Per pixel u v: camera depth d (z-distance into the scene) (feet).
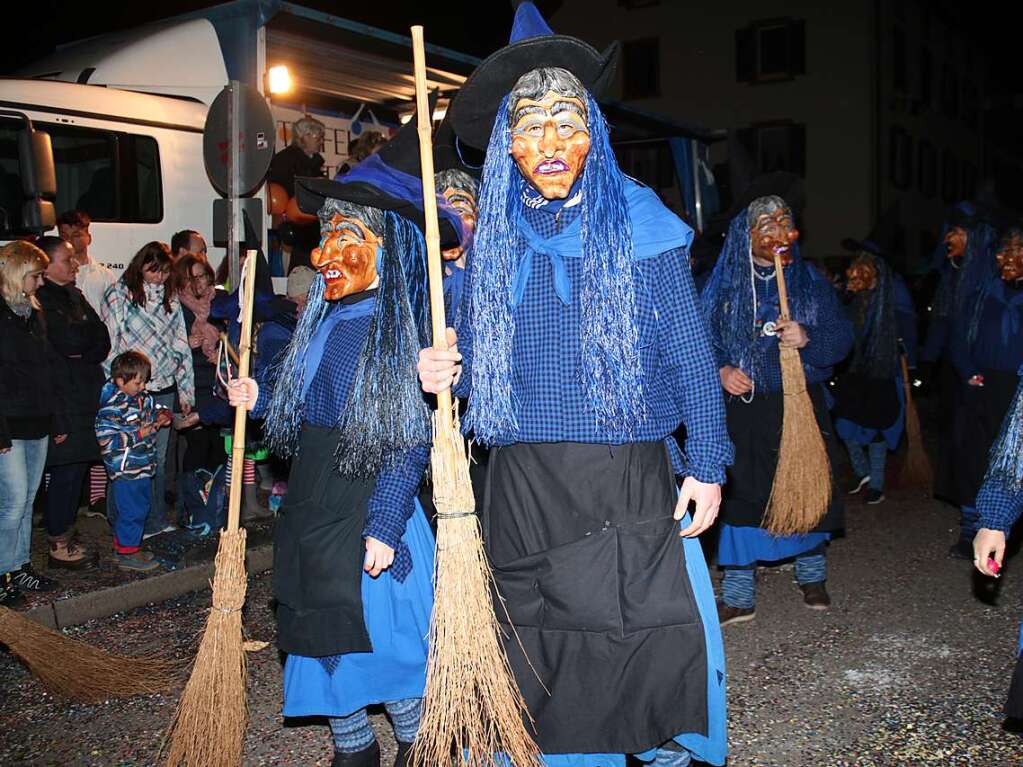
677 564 8.61
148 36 27.61
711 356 8.60
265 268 17.65
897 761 11.46
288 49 27.78
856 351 24.09
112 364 18.02
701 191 45.03
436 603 8.55
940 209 108.58
